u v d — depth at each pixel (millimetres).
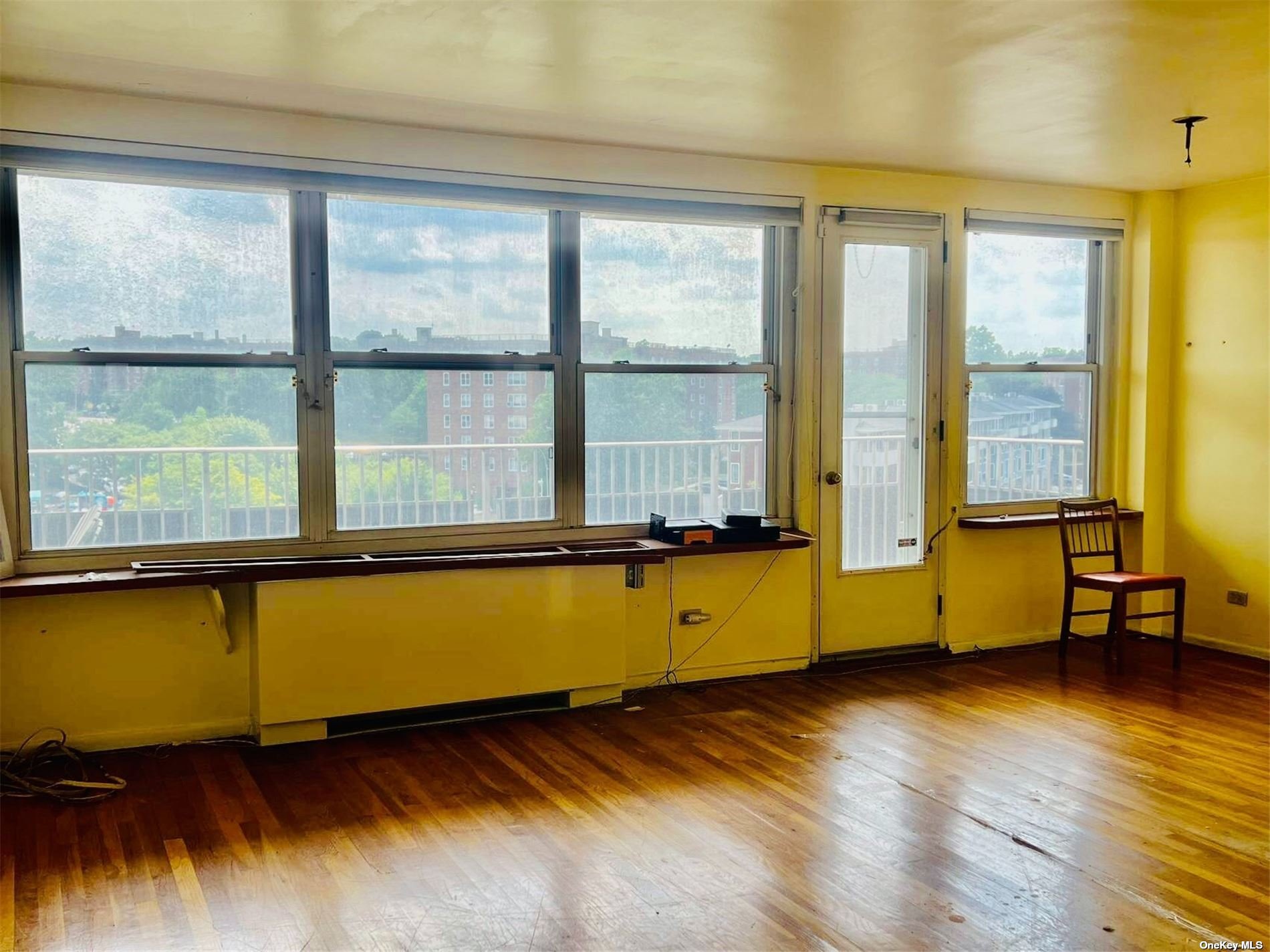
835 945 2596
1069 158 5008
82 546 3930
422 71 3512
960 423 5598
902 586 5527
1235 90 3789
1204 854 3123
